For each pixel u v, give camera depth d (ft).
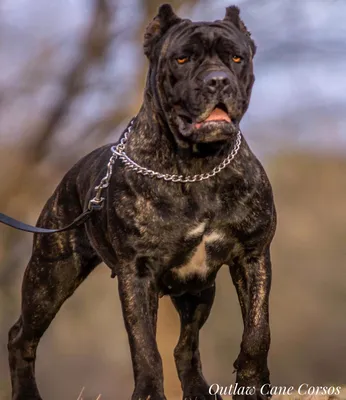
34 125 84.12
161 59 30.37
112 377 95.81
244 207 30.30
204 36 29.43
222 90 28.53
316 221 146.92
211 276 31.83
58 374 96.63
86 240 35.78
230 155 30.25
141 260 30.63
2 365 88.74
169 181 30.14
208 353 101.91
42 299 36.63
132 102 77.77
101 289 106.52
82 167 36.06
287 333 113.70
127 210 30.50
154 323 30.83
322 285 126.21
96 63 81.51
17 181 83.25
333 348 107.04
